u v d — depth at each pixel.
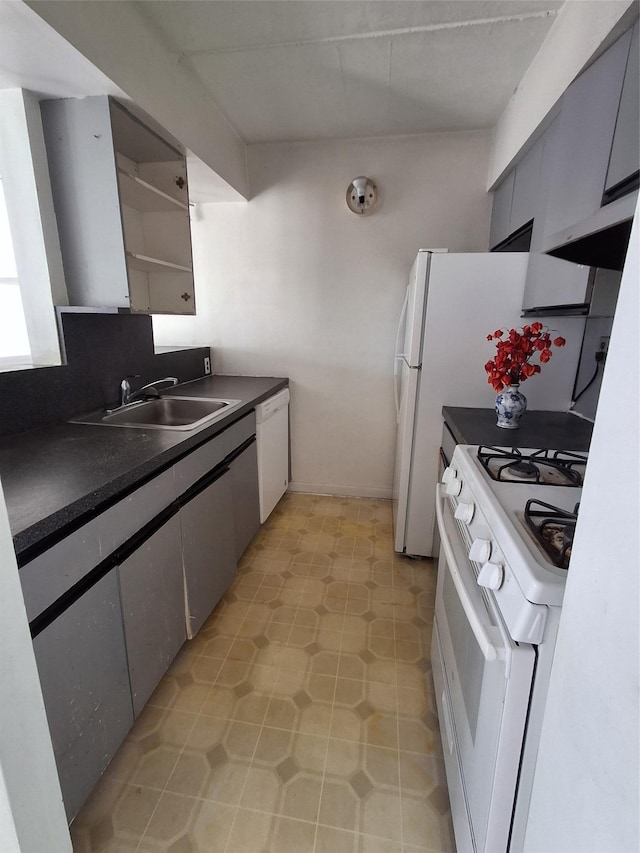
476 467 1.12
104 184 1.53
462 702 0.99
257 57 1.77
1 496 0.47
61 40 1.17
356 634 1.79
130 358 2.09
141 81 1.53
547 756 0.57
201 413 2.18
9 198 1.53
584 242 1.12
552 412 1.96
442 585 1.36
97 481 1.08
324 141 2.58
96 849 1.06
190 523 1.56
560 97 1.46
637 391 0.41
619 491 0.43
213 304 2.97
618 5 1.06
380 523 2.76
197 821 1.12
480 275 1.94
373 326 2.84
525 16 1.52
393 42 1.67
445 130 2.45
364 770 1.25
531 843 0.61
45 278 1.59
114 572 1.14
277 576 2.19
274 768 1.25
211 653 1.68
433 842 1.08
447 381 2.08
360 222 2.68
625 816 0.39
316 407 3.04
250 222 2.79
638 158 0.82
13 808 0.50
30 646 0.52
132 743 1.32
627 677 0.40
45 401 1.60
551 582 0.63
